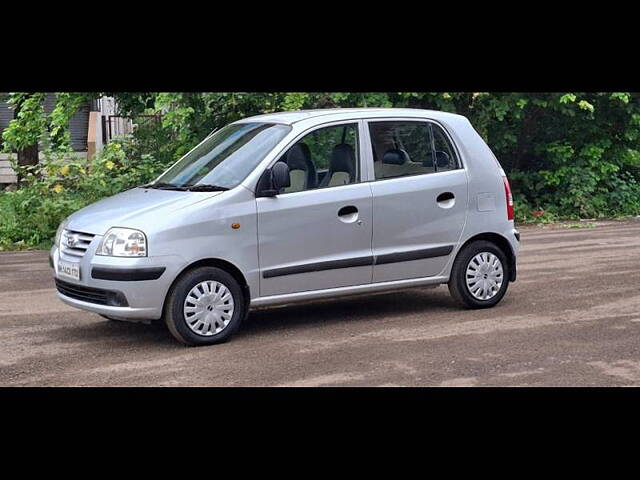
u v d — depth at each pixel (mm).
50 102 21312
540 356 7609
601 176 18953
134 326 8977
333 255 8531
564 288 10602
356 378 7023
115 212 8156
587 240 14938
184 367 7414
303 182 8453
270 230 8234
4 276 12234
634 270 11812
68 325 9102
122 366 7492
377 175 8797
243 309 8266
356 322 8977
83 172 16156
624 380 6906
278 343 8156
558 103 18016
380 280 8820
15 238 15234
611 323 8789
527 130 19141
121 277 7746
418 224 8961
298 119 8711
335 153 8648
